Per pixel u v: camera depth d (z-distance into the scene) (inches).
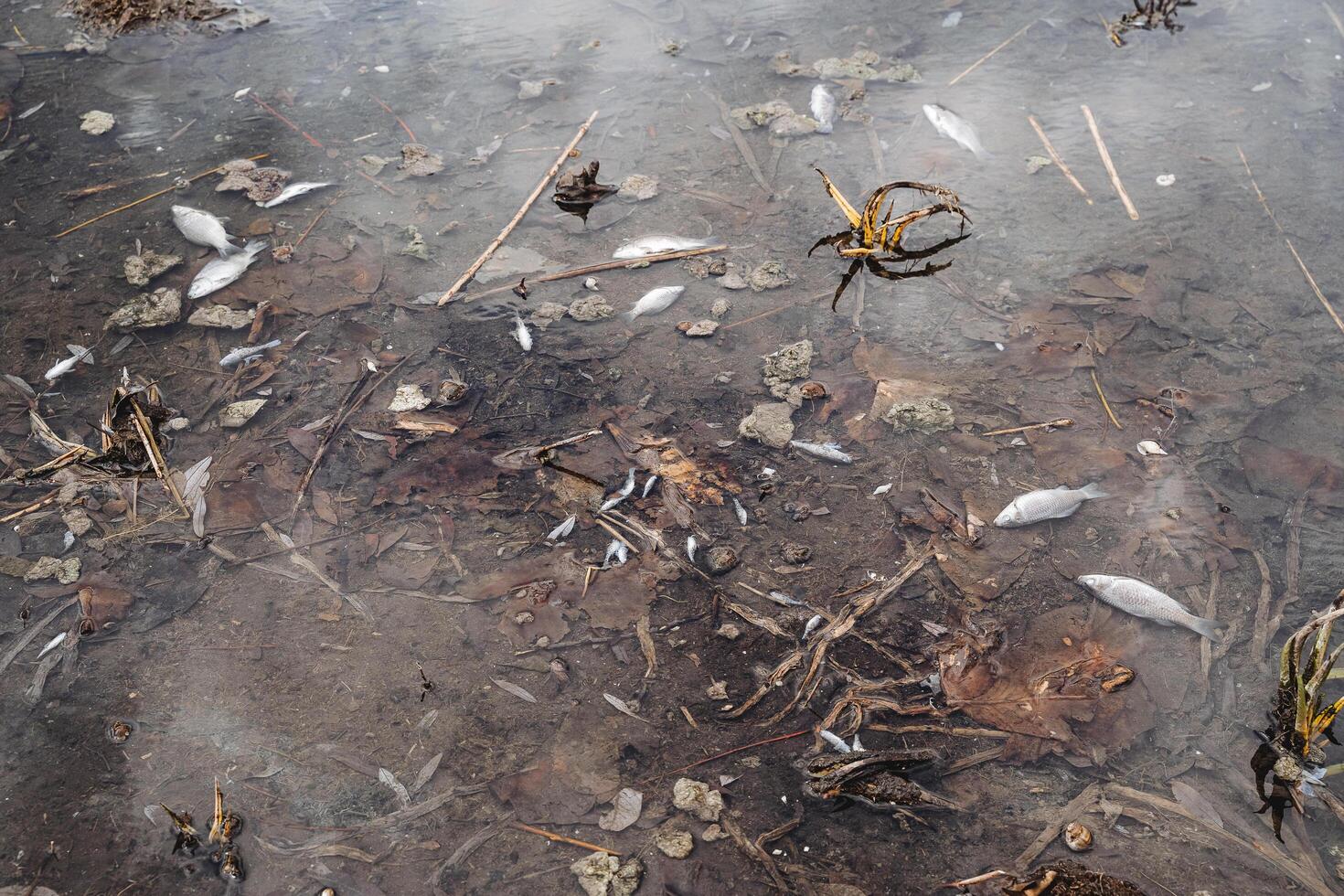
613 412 82.4
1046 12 109.0
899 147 96.6
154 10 113.1
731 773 70.6
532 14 114.2
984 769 70.6
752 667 73.5
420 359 85.3
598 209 93.4
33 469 80.2
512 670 73.7
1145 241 89.2
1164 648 73.6
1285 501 77.9
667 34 109.0
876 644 74.0
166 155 98.7
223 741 71.9
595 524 78.2
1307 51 102.7
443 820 69.7
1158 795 69.9
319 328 86.9
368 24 112.6
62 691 73.5
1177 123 97.2
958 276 88.0
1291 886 67.5
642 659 73.9
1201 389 82.2
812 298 87.4
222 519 78.7
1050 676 72.9
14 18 114.2
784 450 80.6
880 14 110.7
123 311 87.4
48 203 94.9
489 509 78.8
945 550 76.8
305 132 100.2
